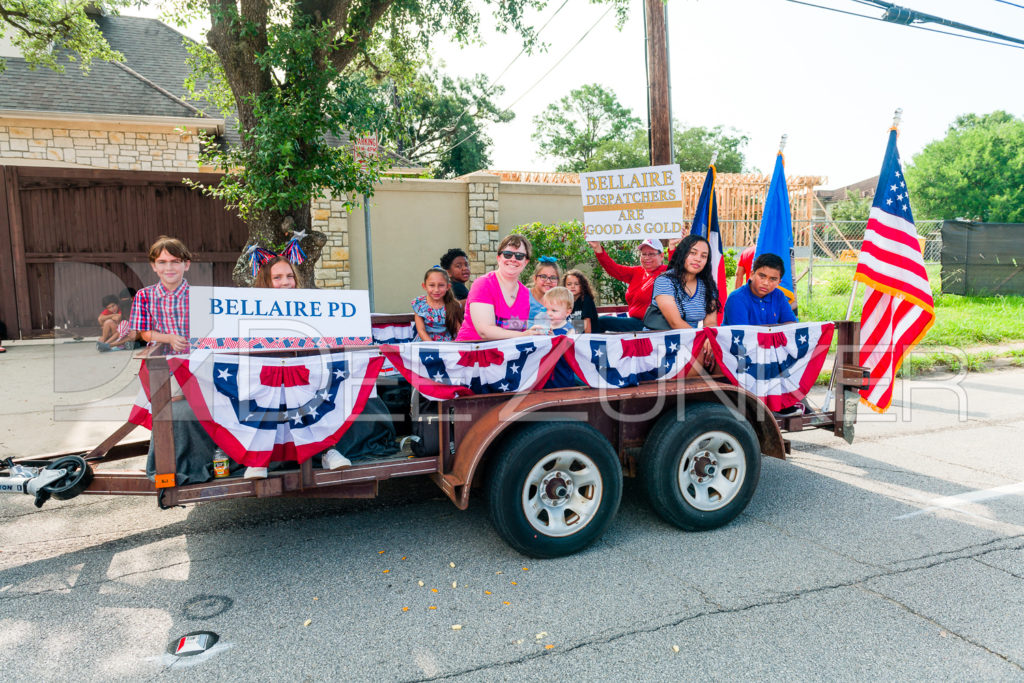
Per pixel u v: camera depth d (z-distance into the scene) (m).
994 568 3.59
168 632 2.98
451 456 3.73
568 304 4.20
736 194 15.72
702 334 4.07
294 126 6.90
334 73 7.02
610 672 2.67
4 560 3.72
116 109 11.61
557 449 3.62
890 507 4.52
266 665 2.72
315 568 3.61
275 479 3.41
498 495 3.53
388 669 2.70
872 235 5.35
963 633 2.95
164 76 13.75
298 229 7.84
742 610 3.15
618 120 50.53
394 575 3.53
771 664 2.71
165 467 3.26
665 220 5.55
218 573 3.56
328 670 2.69
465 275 6.96
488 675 2.65
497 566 3.62
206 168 11.55
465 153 37.19
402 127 8.35
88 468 3.45
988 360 10.40
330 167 7.38
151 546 3.91
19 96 11.30
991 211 47.31
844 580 3.45
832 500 4.66
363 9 7.75
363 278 10.76
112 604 3.23
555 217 11.98
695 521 4.02
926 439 6.31
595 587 3.38
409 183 10.88
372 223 10.76
